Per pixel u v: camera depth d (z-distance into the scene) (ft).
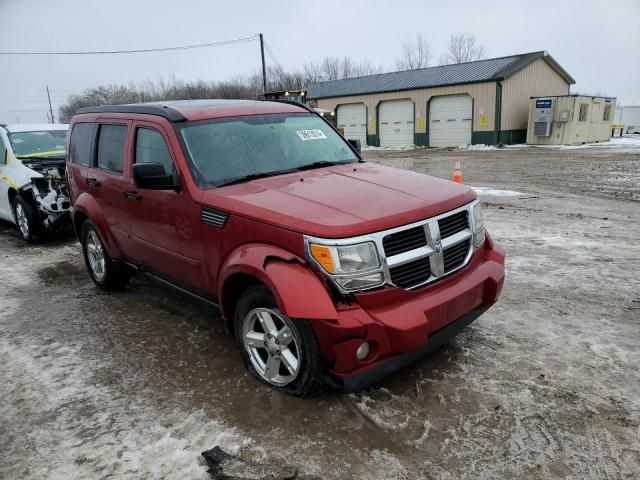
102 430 10.48
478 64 92.73
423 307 10.11
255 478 8.81
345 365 9.76
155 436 10.19
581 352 12.43
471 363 12.18
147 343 14.43
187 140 13.33
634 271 17.94
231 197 11.69
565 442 9.37
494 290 11.69
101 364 13.33
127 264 16.84
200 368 12.82
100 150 17.07
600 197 33.76
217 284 12.29
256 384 11.87
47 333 15.49
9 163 27.76
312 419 10.45
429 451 9.36
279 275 10.04
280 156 14.07
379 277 9.86
